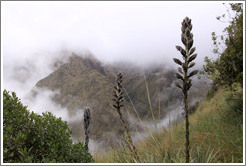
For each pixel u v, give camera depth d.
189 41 1.85
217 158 2.87
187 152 2.03
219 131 3.92
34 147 2.43
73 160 2.60
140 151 3.38
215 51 4.97
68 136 2.89
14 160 2.07
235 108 4.67
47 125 2.65
